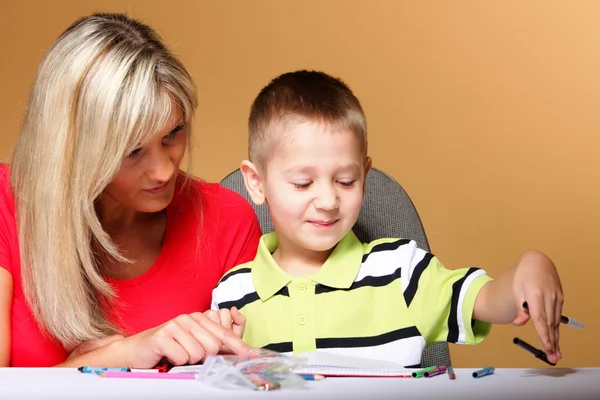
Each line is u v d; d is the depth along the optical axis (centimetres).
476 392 69
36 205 126
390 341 123
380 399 68
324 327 124
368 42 265
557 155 267
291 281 127
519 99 266
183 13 267
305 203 122
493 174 266
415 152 265
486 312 113
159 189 124
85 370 83
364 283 127
